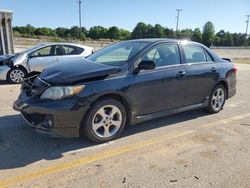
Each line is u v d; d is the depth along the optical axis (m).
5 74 9.55
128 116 4.81
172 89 5.21
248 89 9.58
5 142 4.47
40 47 9.96
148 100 4.91
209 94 6.02
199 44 5.96
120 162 3.95
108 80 4.41
